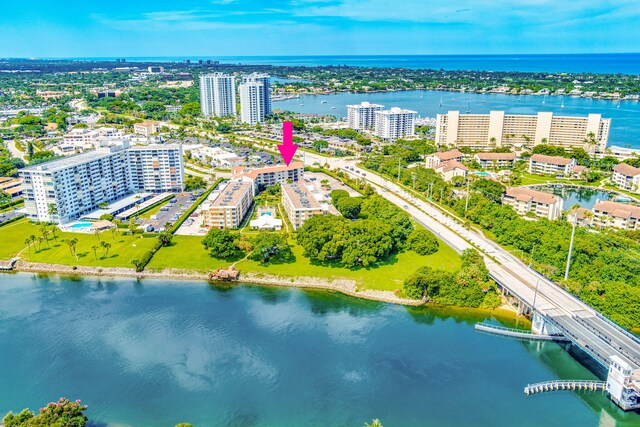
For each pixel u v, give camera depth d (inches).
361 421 6648.6
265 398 7066.9
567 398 7155.5
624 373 6771.7
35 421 5949.8
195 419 6673.2
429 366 7780.5
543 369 7731.3
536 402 7052.2
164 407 6879.9
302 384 7352.4
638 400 6865.2
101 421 6628.9
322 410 6845.5
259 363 7829.7
